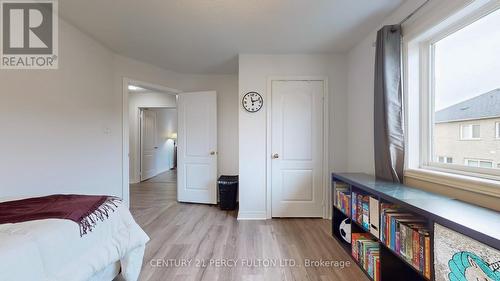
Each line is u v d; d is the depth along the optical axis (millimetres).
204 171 4391
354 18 2537
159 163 8148
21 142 2182
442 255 1244
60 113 2557
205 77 4609
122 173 3578
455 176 1687
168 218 3611
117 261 1916
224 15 2463
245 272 2148
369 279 2053
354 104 3309
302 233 3021
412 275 1877
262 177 3580
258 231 3086
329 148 3551
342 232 2738
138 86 3947
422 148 2182
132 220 1992
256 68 3539
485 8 1587
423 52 2174
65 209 1614
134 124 6531
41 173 2355
